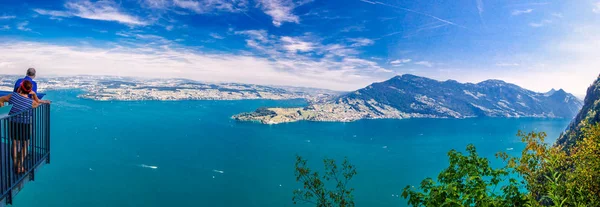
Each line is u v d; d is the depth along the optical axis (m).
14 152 8.34
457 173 8.73
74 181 79.69
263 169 100.75
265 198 76.75
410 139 173.00
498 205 8.09
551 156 9.58
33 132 9.51
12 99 9.05
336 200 13.23
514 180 8.62
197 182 85.31
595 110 76.00
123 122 176.62
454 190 8.14
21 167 8.57
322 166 104.69
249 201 74.69
